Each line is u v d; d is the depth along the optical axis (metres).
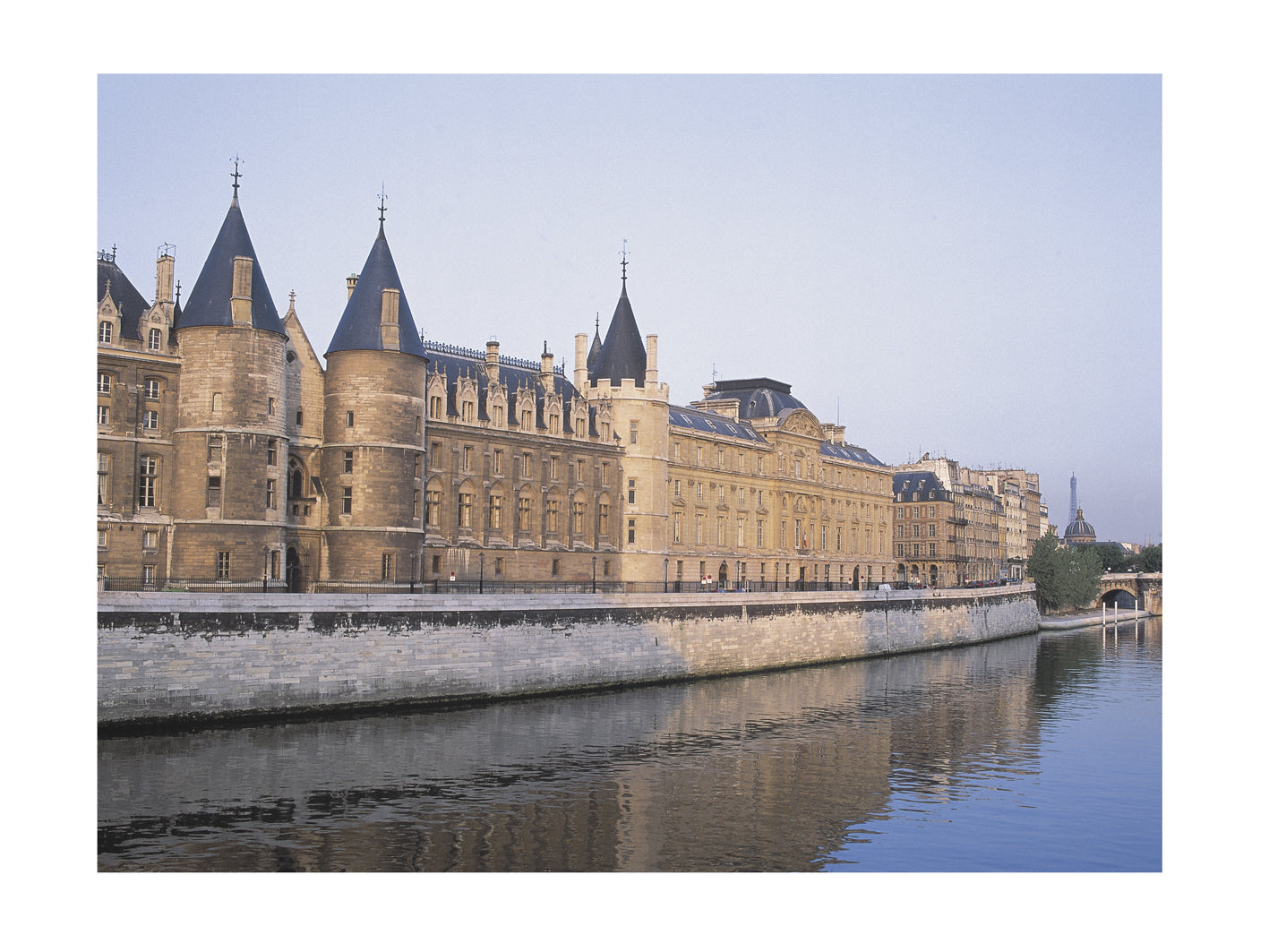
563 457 98.25
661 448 107.38
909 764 54.84
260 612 56.97
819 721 67.31
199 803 42.78
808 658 100.25
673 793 47.53
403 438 75.94
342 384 75.25
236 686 56.03
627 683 78.81
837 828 42.91
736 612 90.62
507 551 91.06
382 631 62.53
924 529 190.88
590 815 43.53
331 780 46.94
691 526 116.94
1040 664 107.31
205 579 65.75
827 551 143.62
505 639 69.69
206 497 66.31
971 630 134.00
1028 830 43.06
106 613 51.47
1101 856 39.97
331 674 60.03
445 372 89.81
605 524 103.12
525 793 46.38
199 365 66.88
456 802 44.56
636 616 80.00
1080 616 183.62
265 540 67.62
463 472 87.62
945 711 72.69
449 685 66.00
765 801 46.84
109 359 65.12
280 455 69.25
